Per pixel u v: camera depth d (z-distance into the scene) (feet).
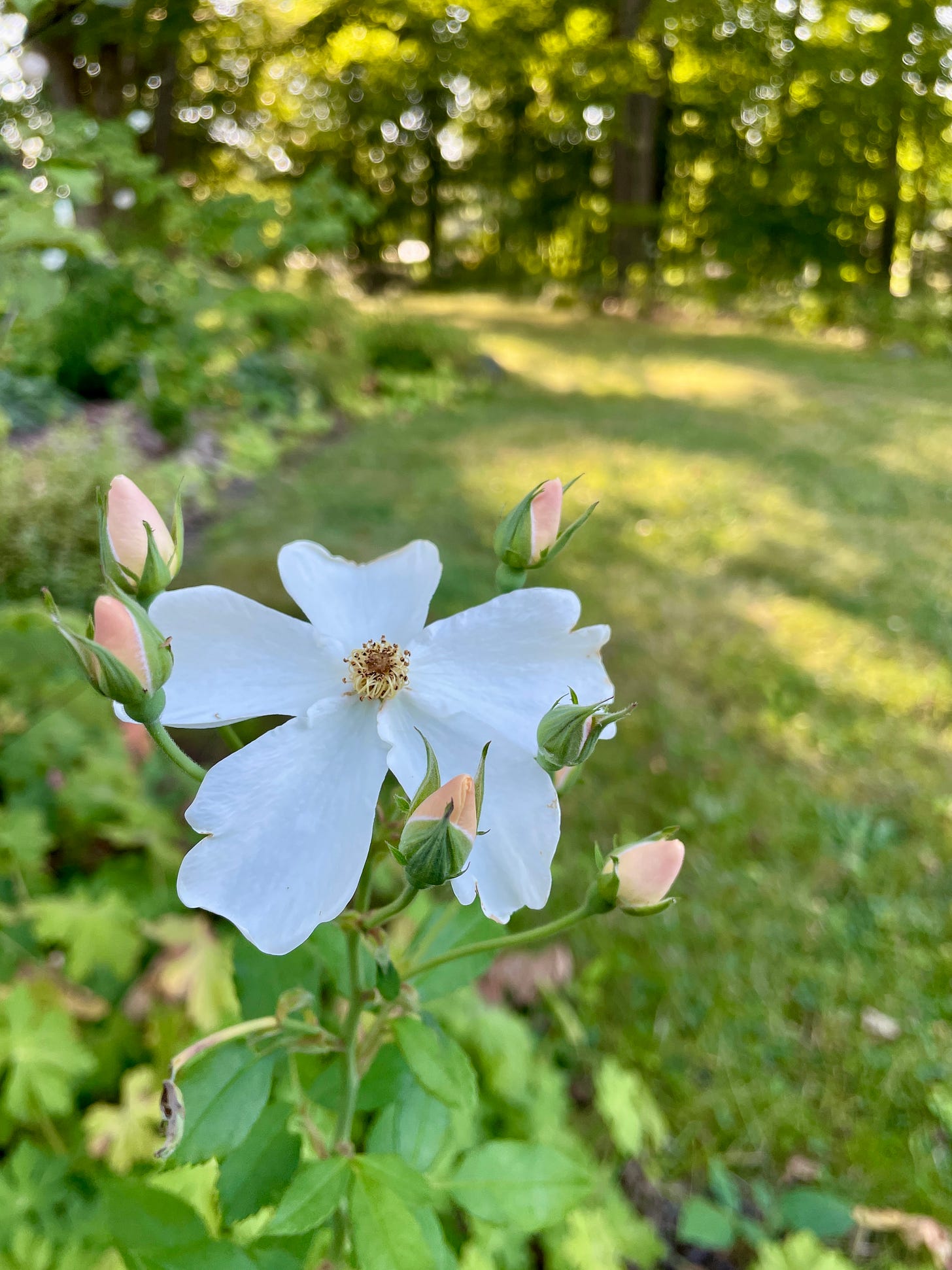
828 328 51.03
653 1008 8.22
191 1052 3.07
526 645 3.04
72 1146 5.69
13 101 5.90
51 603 2.49
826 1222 6.64
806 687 13.26
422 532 17.10
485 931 3.72
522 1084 6.16
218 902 2.48
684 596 15.61
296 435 23.26
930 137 56.75
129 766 7.80
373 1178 3.00
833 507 20.35
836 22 52.39
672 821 10.40
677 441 24.79
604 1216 5.96
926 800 11.17
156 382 19.99
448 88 64.90
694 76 56.39
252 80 29.50
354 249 69.77
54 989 5.83
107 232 18.31
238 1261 3.17
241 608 2.91
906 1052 8.05
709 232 60.85
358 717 2.82
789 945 9.00
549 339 42.86
